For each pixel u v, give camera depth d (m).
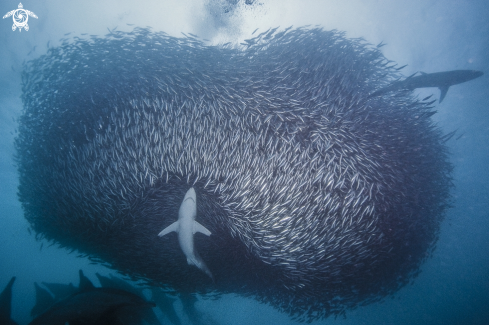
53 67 6.81
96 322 4.46
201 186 5.25
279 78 6.05
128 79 6.16
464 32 8.39
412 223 5.52
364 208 4.87
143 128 5.49
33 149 6.38
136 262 5.74
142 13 8.37
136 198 5.33
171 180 5.33
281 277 5.39
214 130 5.38
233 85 5.91
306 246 4.90
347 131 5.32
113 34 6.83
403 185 5.43
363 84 6.50
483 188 7.92
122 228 5.56
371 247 5.04
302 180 4.89
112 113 5.82
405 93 6.42
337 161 4.97
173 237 5.55
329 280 5.23
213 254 5.51
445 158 7.32
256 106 5.52
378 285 5.94
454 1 8.12
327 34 7.19
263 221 4.91
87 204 5.54
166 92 5.82
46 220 6.39
